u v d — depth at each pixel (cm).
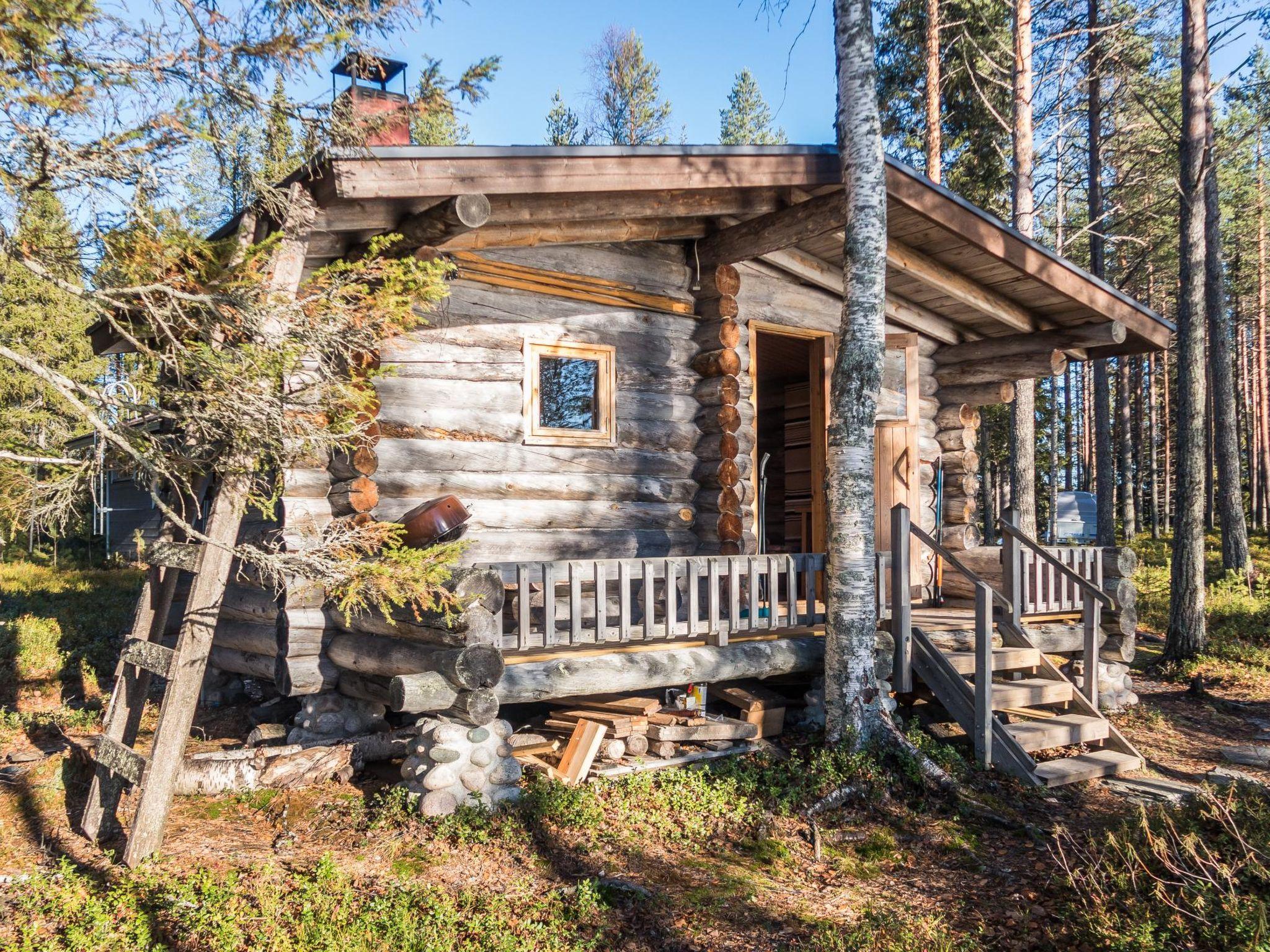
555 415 884
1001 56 1975
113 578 1952
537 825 611
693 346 976
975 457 1198
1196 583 1291
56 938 454
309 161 572
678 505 952
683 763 744
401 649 665
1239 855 522
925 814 673
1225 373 1728
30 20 421
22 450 526
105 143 473
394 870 542
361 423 641
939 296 1098
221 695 942
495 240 773
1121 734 899
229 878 514
